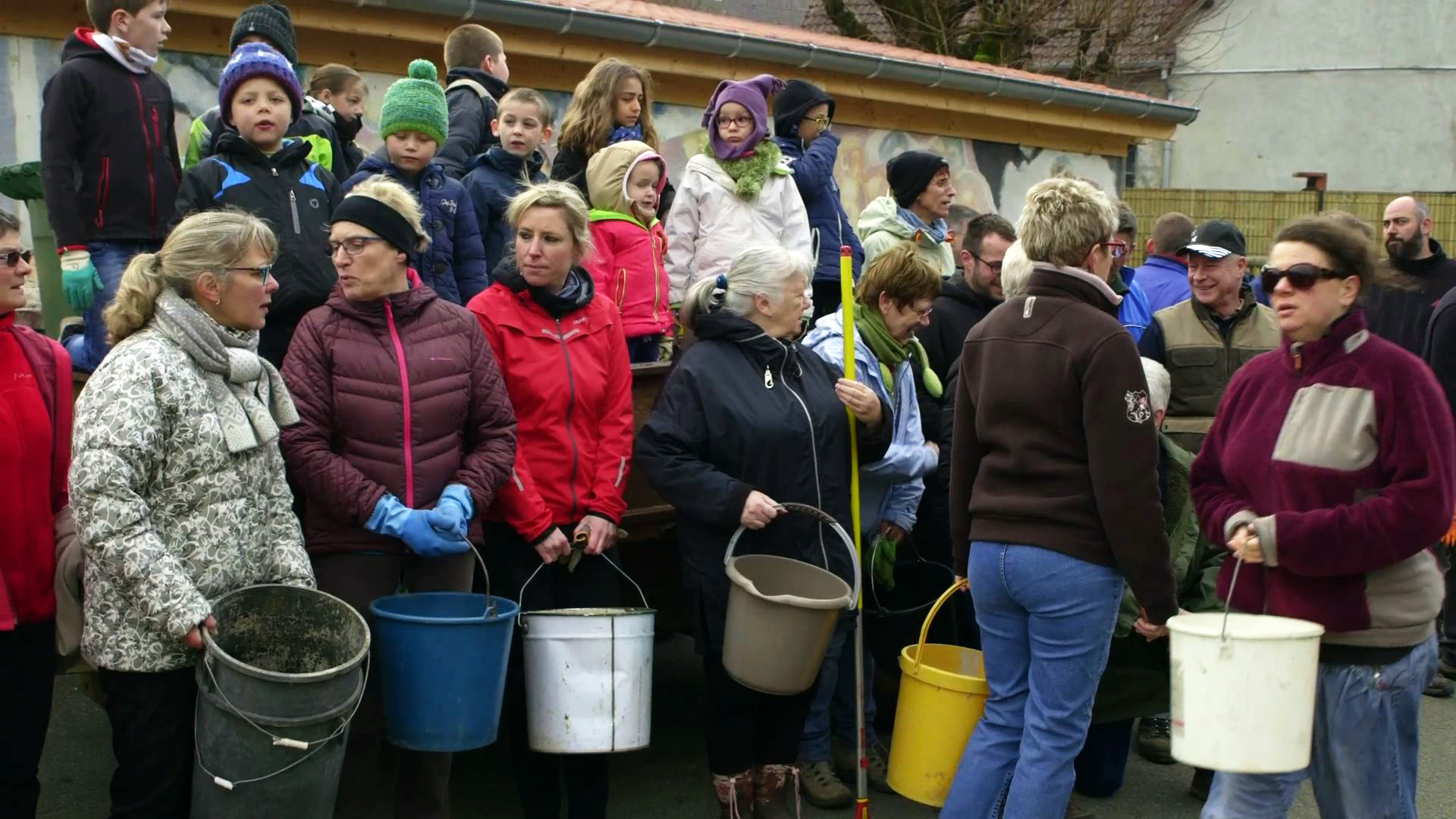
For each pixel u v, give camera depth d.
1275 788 3.59
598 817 4.26
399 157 4.96
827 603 4.00
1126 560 3.72
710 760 4.38
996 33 20.19
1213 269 5.91
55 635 3.71
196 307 3.54
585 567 4.39
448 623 3.65
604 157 5.38
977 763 3.98
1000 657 4.00
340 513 3.83
